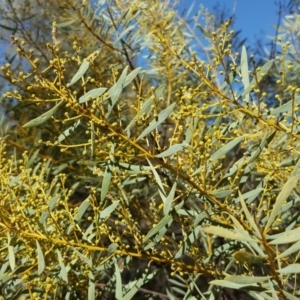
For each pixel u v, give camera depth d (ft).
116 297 1.43
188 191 1.42
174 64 2.14
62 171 2.45
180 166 1.34
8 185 1.49
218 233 1.03
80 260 1.55
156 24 2.33
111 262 1.60
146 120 1.39
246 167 1.41
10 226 1.40
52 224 1.50
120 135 1.32
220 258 1.79
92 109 1.32
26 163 1.91
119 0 2.41
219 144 1.61
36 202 1.46
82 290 1.68
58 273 1.55
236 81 1.41
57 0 2.44
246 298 2.60
